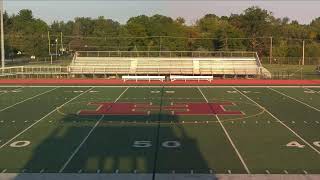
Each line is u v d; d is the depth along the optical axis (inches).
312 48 3248.0
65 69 1870.1
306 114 909.8
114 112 924.6
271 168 536.1
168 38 3186.5
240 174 512.1
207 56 2048.5
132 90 1332.4
